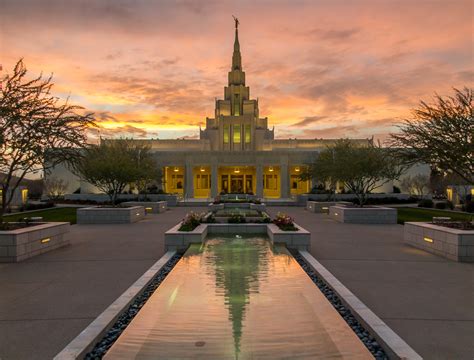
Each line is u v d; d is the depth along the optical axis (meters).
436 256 12.27
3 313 6.90
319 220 25.06
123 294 7.77
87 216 23.12
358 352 5.08
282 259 10.89
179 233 13.02
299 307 6.84
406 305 7.33
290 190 61.25
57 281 9.15
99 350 5.46
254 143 72.56
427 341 5.69
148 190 51.78
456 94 14.73
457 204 39.00
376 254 12.59
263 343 5.34
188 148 72.69
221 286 8.15
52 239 13.50
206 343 5.34
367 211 22.89
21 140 13.26
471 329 6.14
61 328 6.19
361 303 7.16
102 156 29.09
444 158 14.32
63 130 14.26
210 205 33.59
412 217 27.52
